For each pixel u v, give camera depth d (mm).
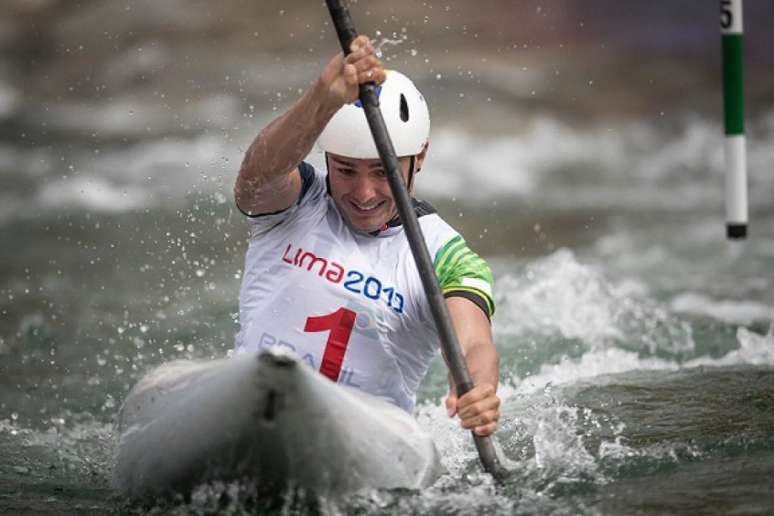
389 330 14844
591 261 32688
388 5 61781
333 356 14781
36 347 23766
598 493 13562
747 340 23016
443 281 14758
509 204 42031
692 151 51688
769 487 13547
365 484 13234
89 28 61094
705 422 16531
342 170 14406
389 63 57562
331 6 13766
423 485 13641
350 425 12906
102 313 26203
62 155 47375
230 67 56844
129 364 22562
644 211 40906
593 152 51250
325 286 14867
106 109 54875
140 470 13695
